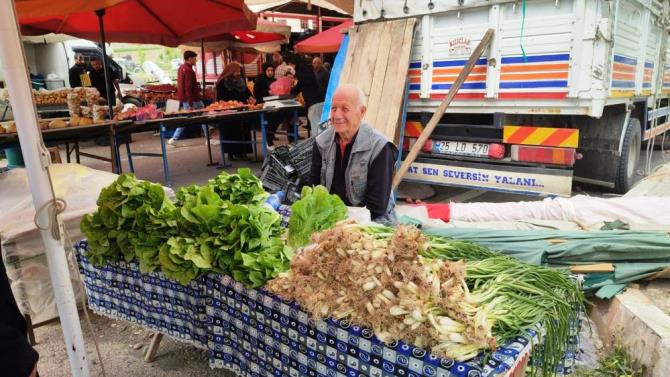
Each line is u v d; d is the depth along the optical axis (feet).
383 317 4.65
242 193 8.53
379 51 17.58
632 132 17.49
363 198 9.95
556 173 14.96
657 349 7.52
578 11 13.15
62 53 42.24
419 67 17.10
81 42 45.11
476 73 15.56
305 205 7.40
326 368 5.43
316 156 10.62
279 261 6.36
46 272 9.07
